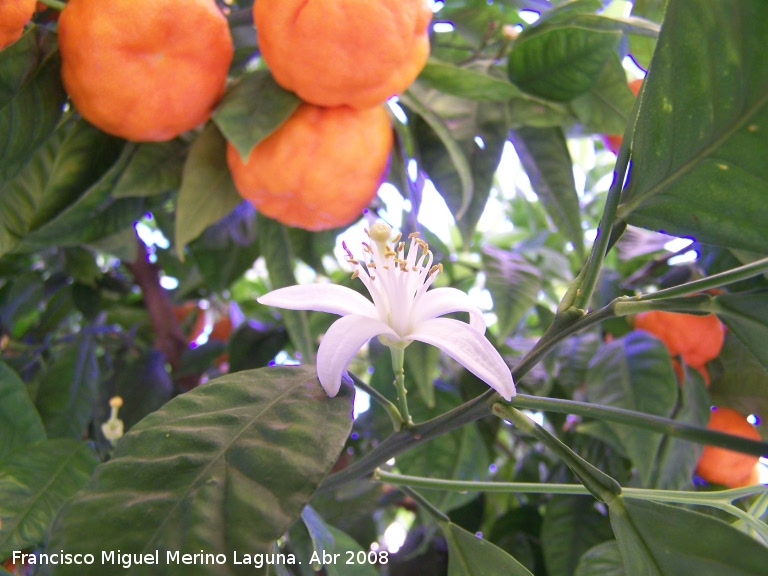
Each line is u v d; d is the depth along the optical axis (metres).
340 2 0.17
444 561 0.30
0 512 0.19
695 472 0.27
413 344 0.24
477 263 0.34
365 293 0.25
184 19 0.18
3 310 0.34
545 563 0.28
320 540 0.19
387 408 0.16
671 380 0.24
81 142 0.21
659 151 0.13
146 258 0.34
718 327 0.26
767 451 0.11
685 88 0.12
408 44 0.19
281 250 0.26
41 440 0.22
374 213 0.30
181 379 0.32
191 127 0.21
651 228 0.14
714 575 0.12
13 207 0.22
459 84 0.23
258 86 0.20
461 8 0.27
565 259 0.33
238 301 0.42
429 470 0.25
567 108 0.25
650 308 0.13
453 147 0.22
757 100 0.12
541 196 0.27
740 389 0.27
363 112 0.20
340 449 0.12
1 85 0.18
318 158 0.20
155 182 0.23
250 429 0.13
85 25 0.18
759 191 0.12
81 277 0.33
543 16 0.22
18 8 0.17
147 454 0.13
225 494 0.12
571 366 0.29
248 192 0.21
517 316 0.26
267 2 0.18
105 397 0.30
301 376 0.15
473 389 0.29
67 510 0.12
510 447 0.37
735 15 0.11
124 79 0.18
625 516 0.13
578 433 0.29
